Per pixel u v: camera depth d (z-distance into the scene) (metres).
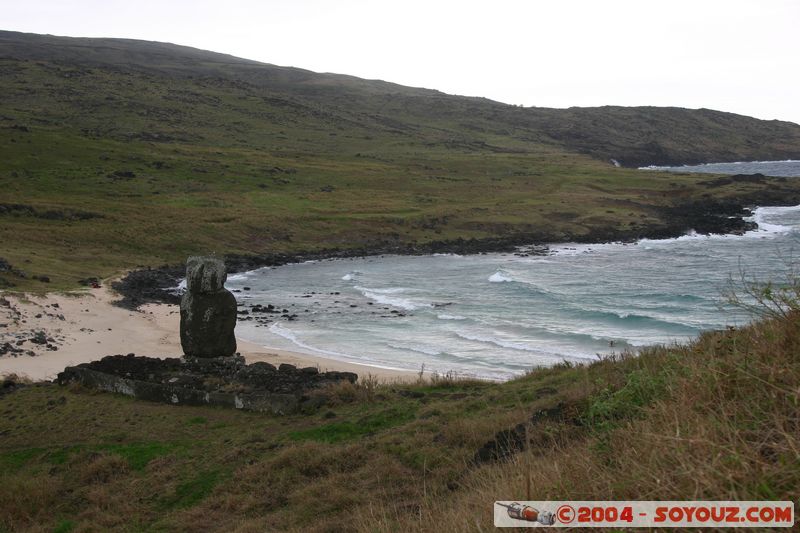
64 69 154.88
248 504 9.21
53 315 31.86
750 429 4.02
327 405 13.81
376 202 87.56
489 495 5.52
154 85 159.12
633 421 5.49
